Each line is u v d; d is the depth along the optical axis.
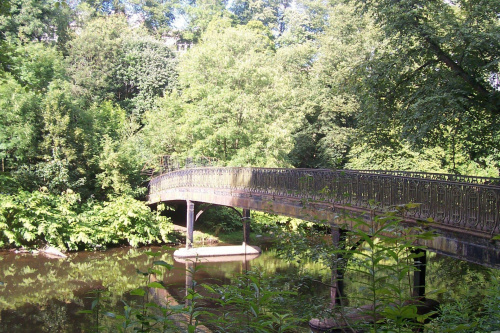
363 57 14.02
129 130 28.72
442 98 10.70
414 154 18.66
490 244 6.07
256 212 21.92
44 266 15.56
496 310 4.34
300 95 29.61
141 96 37.28
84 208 20.97
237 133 23.58
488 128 11.70
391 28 11.75
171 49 41.38
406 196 7.70
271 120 24.81
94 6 58.09
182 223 24.81
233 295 2.83
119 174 22.88
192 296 2.43
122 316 2.30
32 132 20.42
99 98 33.81
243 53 26.64
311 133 29.33
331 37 27.34
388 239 2.37
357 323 3.58
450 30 10.98
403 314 2.21
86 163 22.19
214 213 24.78
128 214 19.95
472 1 11.35
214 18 55.81
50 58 24.42
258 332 2.57
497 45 10.41
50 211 18.55
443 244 6.84
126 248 19.61
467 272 10.91
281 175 11.96
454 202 6.73
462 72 11.21
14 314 10.32
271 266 15.47
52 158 20.92
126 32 43.03
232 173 15.09
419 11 11.38
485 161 15.05
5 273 14.43
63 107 21.55
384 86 12.73
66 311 10.58
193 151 23.58
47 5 33.69
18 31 31.36
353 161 22.58
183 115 26.73
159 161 25.73
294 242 5.74
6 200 17.22
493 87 11.51
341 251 2.54
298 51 33.47
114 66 37.91
